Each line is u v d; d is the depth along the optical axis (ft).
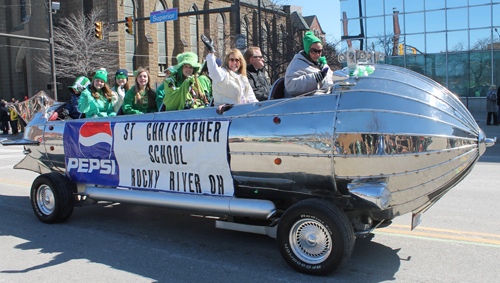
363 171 11.52
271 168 12.89
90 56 111.45
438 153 11.70
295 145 12.27
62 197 17.90
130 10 128.77
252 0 163.63
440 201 20.76
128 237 16.35
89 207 21.54
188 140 14.53
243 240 15.79
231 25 165.48
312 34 14.79
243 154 13.30
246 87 16.05
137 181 16.20
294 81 14.34
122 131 16.46
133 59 130.62
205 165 14.24
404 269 12.59
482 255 13.60
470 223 17.03
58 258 14.14
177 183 15.07
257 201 13.08
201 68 17.95
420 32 78.43
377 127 11.34
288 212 12.35
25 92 136.46
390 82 12.09
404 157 11.43
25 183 28.48
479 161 34.12
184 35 146.82
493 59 74.18
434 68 78.54
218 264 13.32
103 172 17.30
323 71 14.06
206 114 14.40
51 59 73.51
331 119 11.79
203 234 16.63
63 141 18.63
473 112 76.48
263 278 12.12
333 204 11.98
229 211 13.47
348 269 12.64
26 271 13.03
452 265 12.83
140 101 18.93
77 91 20.48
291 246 12.49
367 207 12.08
